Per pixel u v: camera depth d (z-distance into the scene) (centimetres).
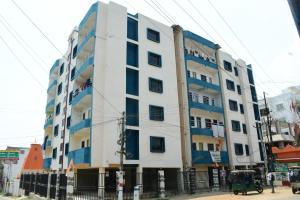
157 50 3006
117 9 2791
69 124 3069
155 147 2673
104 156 2305
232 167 3378
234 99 3847
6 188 4250
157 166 2597
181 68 3262
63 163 2922
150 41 2980
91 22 2930
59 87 3891
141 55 2836
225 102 3641
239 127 3759
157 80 2892
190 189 2606
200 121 3344
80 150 2450
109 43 2608
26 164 4206
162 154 2672
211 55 3881
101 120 2441
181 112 3089
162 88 2895
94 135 2372
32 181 3062
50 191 2334
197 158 2938
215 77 3759
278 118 5434
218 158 3155
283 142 4562
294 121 5206
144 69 2811
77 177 2720
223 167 3316
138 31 2900
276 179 3312
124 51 2692
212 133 3253
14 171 5353
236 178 2339
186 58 3306
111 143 2366
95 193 2448
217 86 3603
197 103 3209
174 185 2836
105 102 2439
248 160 3716
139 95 2683
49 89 4284
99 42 2633
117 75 2572
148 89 2773
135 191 1806
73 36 3481
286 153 3381
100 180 2261
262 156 4006
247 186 2284
